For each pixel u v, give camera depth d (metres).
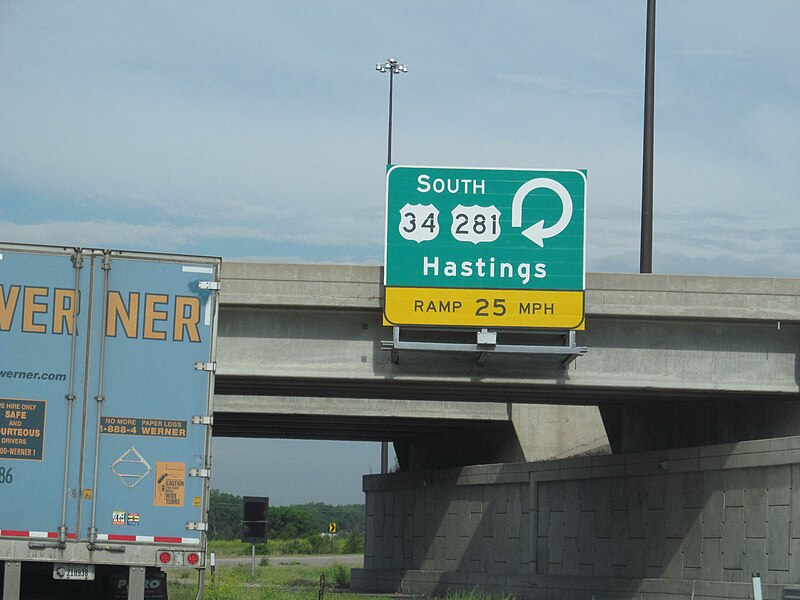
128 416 18.17
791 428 32.47
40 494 17.80
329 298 30.67
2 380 17.88
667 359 31.72
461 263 30.41
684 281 31.31
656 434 39.47
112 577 18.58
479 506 48.19
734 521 32.56
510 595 42.03
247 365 31.12
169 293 18.52
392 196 30.62
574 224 30.66
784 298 31.36
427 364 31.42
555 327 30.27
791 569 29.88
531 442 47.12
